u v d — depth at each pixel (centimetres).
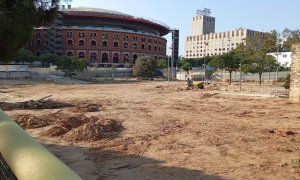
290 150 1752
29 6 1282
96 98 4522
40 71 9919
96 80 9675
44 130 2222
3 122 397
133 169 1438
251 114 3077
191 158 1612
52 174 223
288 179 1314
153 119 2747
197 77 10525
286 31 14238
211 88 6341
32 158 263
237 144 1894
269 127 2417
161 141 1956
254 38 12538
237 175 1362
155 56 15550
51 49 13400
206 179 1316
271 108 3531
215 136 2095
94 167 1463
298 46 4094
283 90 5616
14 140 319
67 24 14912
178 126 2430
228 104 3891
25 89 6084
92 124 2114
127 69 12281
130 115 2964
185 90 6025
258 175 1363
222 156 1652
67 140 1955
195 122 2616
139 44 14700
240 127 2406
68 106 3609
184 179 1315
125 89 6225
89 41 13750
